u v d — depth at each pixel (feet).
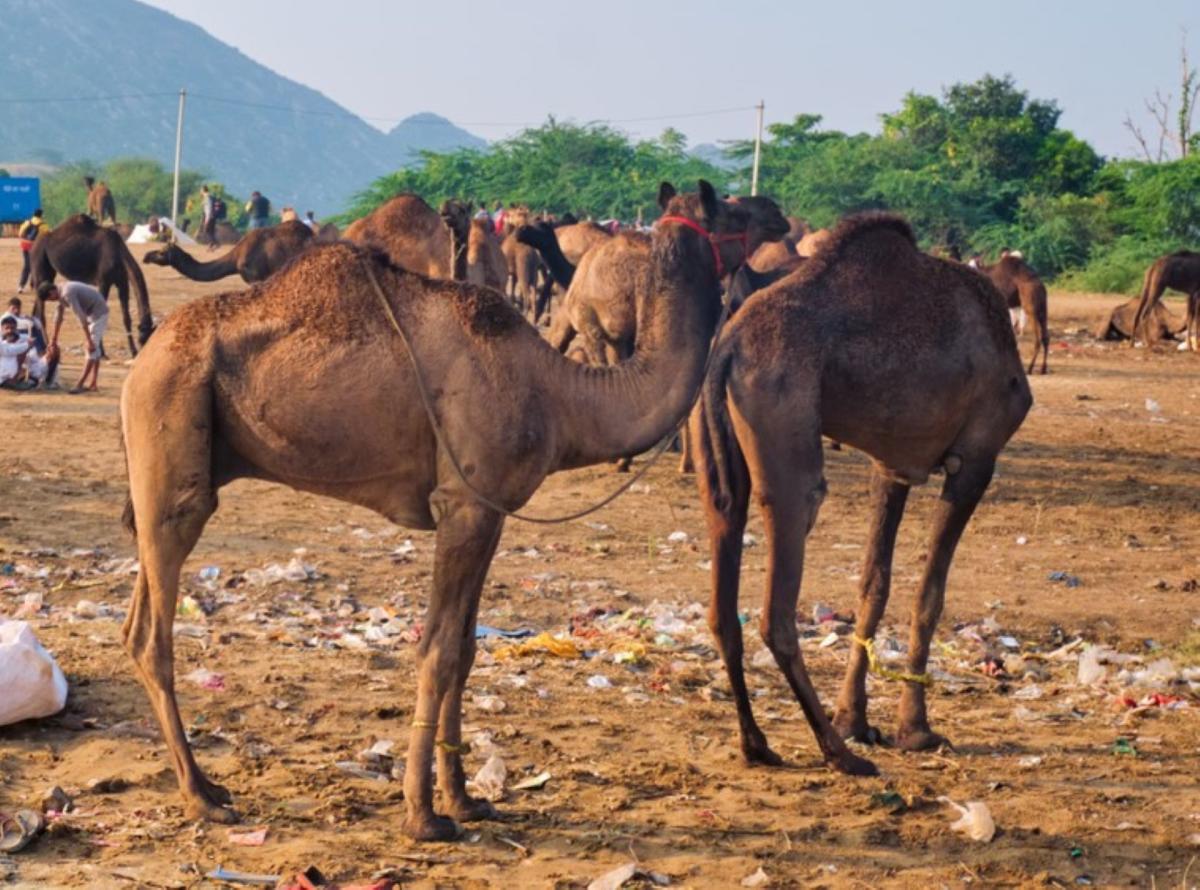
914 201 263.08
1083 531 58.23
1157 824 27.43
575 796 28.17
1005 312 32.48
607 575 48.21
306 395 25.81
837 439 31.42
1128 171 272.31
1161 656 41.37
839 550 53.16
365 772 28.96
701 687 36.40
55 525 51.24
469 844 25.71
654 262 27.40
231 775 28.48
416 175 331.77
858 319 30.30
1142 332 135.13
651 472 65.92
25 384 82.33
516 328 26.35
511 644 39.22
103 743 29.71
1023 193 271.69
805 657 39.91
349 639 38.58
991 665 39.45
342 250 26.37
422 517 26.94
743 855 25.61
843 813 27.66
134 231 248.52
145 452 26.05
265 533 51.42
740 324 30.07
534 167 318.86
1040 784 29.78
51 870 23.91
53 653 35.50
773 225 43.96
